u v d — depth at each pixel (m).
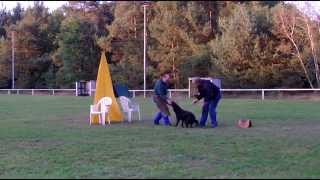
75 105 32.41
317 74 50.28
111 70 63.00
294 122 19.36
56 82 62.03
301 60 50.59
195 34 61.41
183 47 60.75
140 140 13.75
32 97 45.91
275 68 51.88
